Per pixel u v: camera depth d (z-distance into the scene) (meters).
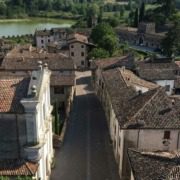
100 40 120.56
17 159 36.56
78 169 47.34
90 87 88.25
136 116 43.53
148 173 32.06
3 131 35.62
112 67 78.12
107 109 62.22
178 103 46.03
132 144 43.19
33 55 87.12
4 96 36.47
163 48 128.00
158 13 183.12
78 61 114.75
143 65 80.44
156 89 48.62
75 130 59.38
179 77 78.62
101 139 56.31
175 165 31.97
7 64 77.25
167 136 42.94
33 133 35.50
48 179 44.28
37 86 37.88
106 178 45.53
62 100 68.69
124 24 197.50
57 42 128.75
